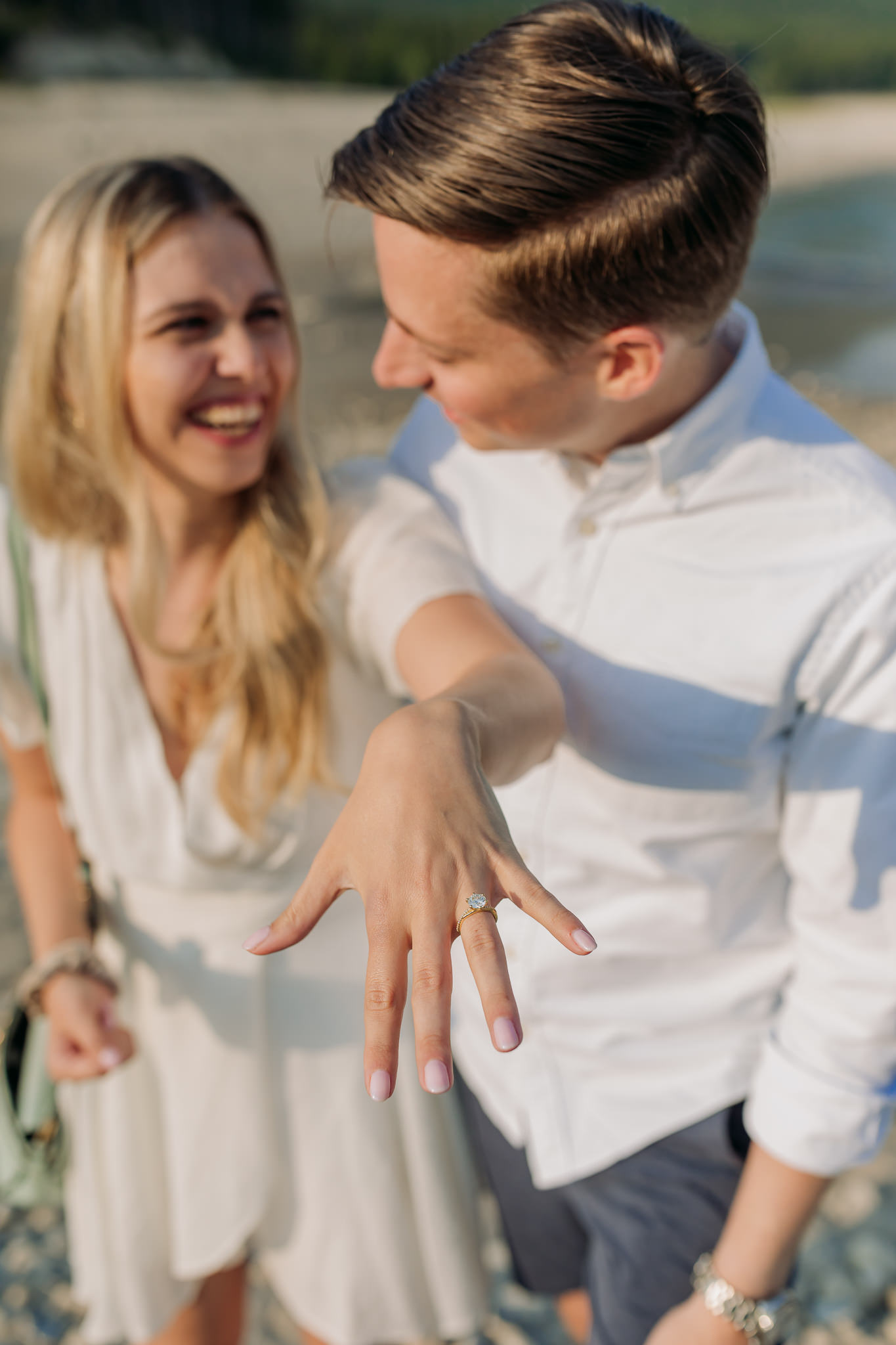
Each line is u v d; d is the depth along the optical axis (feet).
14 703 5.62
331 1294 5.77
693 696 4.33
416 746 2.85
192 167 4.76
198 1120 5.56
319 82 146.72
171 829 5.26
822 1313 7.06
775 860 4.72
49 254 4.73
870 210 75.31
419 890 2.61
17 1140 5.44
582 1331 6.43
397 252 3.79
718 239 3.75
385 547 4.77
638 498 4.32
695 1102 4.89
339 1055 5.51
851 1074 4.41
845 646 4.08
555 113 3.51
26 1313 7.25
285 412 5.06
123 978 5.67
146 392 4.72
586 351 3.87
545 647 4.63
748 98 3.78
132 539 4.97
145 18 140.36
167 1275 5.88
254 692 5.02
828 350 39.04
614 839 4.67
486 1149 5.74
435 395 4.18
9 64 117.08
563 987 4.96
